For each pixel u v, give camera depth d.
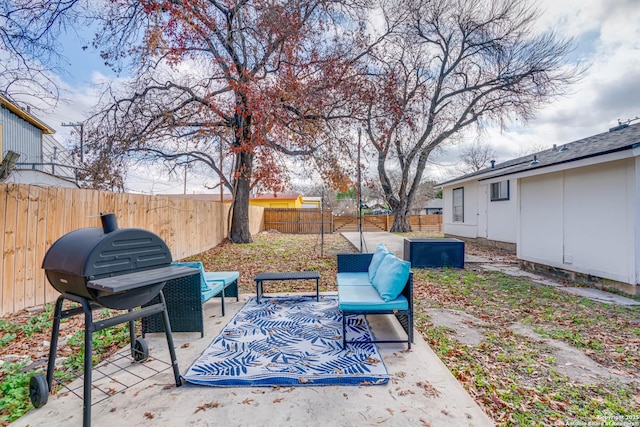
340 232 18.02
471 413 2.01
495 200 10.34
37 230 4.32
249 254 9.03
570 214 5.86
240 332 3.36
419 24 11.85
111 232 2.11
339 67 7.66
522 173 6.66
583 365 2.74
